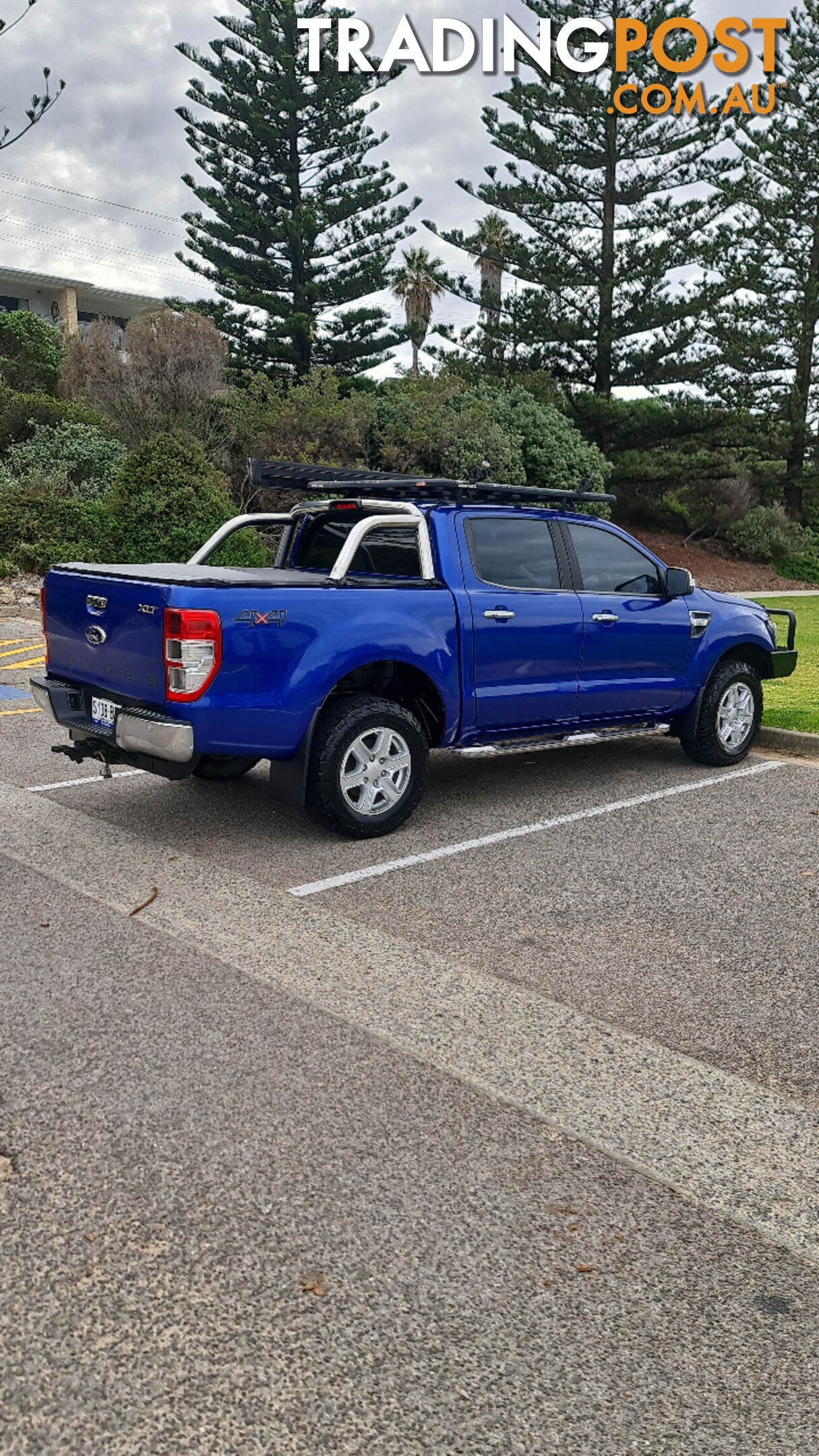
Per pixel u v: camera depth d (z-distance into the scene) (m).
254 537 14.55
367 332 30.66
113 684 5.30
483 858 5.35
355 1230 2.54
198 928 4.39
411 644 5.57
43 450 17.97
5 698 9.32
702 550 31.30
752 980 3.99
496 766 7.47
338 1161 2.81
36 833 5.64
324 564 6.50
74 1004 3.69
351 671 5.40
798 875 5.14
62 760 7.27
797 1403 2.08
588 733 6.67
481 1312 2.30
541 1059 3.38
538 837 5.73
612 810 6.26
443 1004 3.75
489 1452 1.96
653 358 29.81
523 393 25.02
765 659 7.73
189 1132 2.92
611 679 6.62
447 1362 2.16
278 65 28.38
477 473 6.37
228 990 3.82
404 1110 3.06
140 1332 2.21
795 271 33.22
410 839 5.66
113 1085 3.16
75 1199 2.63
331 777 5.36
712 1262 2.47
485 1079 3.25
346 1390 2.09
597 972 4.05
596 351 30.45
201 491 14.37
